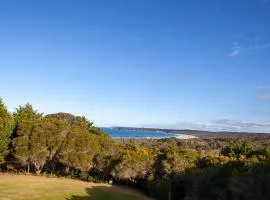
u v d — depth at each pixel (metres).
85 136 73.44
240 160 55.62
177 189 63.00
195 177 55.94
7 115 71.31
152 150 75.88
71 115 106.31
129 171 68.31
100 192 59.53
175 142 135.38
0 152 70.00
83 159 72.06
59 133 72.69
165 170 64.19
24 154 70.88
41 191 54.19
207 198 53.28
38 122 73.81
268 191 41.31
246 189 42.81
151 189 64.56
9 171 74.69
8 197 48.06
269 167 43.38
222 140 148.38
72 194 54.62
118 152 73.62
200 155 68.38
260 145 100.06
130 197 59.62
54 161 74.75
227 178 50.94
